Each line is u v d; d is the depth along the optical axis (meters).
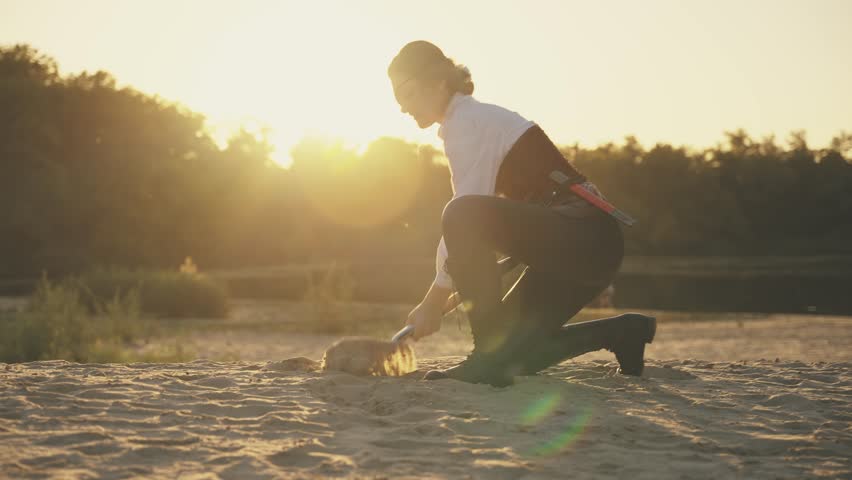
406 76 3.08
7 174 59.81
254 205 75.94
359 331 16.89
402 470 2.08
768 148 105.88
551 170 3.03
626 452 2.33
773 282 54.34
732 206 99.56
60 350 10.39
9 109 61.28
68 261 59.22
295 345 14.07
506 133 3.02
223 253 73.50
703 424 2.70
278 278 51.00
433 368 3.69
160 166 65.88
